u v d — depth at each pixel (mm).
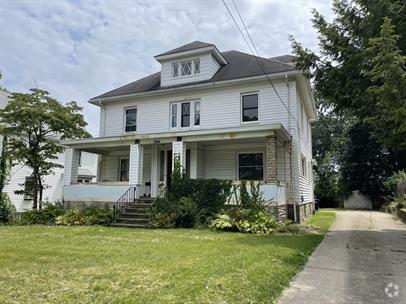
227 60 17750
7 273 5016
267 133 11828
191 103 15789
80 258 6090
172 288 4223
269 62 15414
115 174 17172
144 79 19250
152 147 15734
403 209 15039
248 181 11828
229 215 11008
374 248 7715
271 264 5652
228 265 5461
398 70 7449
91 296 3957
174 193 12844
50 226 12234
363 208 27859
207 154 15211
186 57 16406
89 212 13141
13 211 16094
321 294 4414
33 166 15156
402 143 9281
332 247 7824
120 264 5574
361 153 28266
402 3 9039
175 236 9156
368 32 9531
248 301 3867
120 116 17406
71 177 15234
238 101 14742
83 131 16109
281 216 12086
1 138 16312
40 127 15203
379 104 8516
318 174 31984
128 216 12648
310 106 17922
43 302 3768
